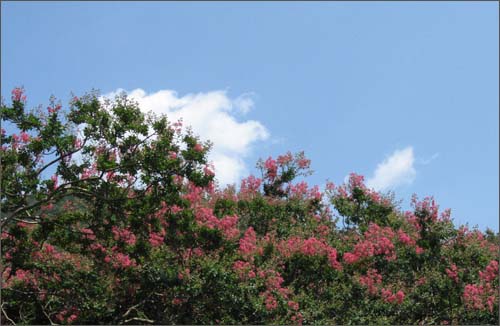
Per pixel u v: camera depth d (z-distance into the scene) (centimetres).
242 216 1881
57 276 1447
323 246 1669
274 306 1450
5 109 1334
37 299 1477
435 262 1802
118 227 1470
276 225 1911
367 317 1577
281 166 2173
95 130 1389
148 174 1386
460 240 1852
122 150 1392
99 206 1435
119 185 1431
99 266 1446
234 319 1455
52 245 1493
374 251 1769
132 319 1461
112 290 1471
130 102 1404
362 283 1631
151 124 1410
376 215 2009
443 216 1855
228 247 1509
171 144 1408
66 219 1447
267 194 2158
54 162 1380
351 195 2070
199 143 1411
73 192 1402
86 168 1423
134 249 1449
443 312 1683
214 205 1723
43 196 1345
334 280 1647
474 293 1669
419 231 1844
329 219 2045
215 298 1442
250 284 1465
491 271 1712
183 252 1489
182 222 1458
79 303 1444
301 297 1550
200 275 1455
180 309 1475
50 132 1345
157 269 1432
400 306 1642
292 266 1641
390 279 1753
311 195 2092
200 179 1405
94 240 1459
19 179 1327
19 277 1463
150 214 1448
